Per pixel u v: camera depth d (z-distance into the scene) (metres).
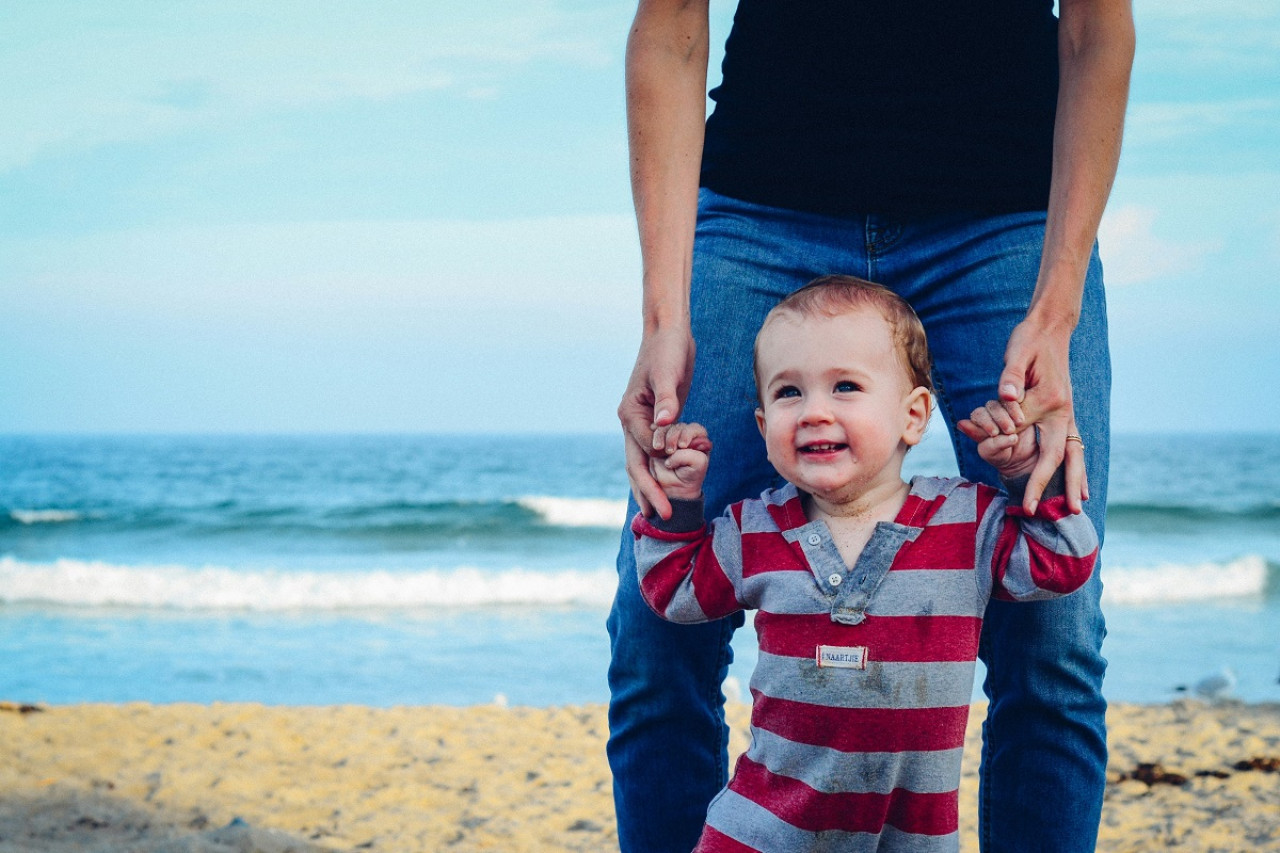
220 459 54.66
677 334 2.11
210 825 4.37
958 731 1.90
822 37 2.23
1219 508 24.95
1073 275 1.96
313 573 16.17
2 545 21.67
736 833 1.92
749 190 2.31
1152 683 8.12
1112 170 2.02
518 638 10.62
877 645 1.87
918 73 2.19
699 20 2.26
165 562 19.19
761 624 1.98
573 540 21.67
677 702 2.24
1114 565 17.45
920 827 1.89
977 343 2.20
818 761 1.89
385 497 32.56
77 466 47.22
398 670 9.04
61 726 5.93
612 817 4.57
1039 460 1.85
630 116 2.25
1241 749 5.21
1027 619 2.06
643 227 2.21
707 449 2.03
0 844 3.91
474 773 5.25
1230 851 3.82
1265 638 10.22
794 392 2.02
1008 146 2.19
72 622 11.81
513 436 149.25
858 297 2.02
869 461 1.95
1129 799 4.57
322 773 5.20
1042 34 2.24
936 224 2.22
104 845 3.94
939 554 1.92
